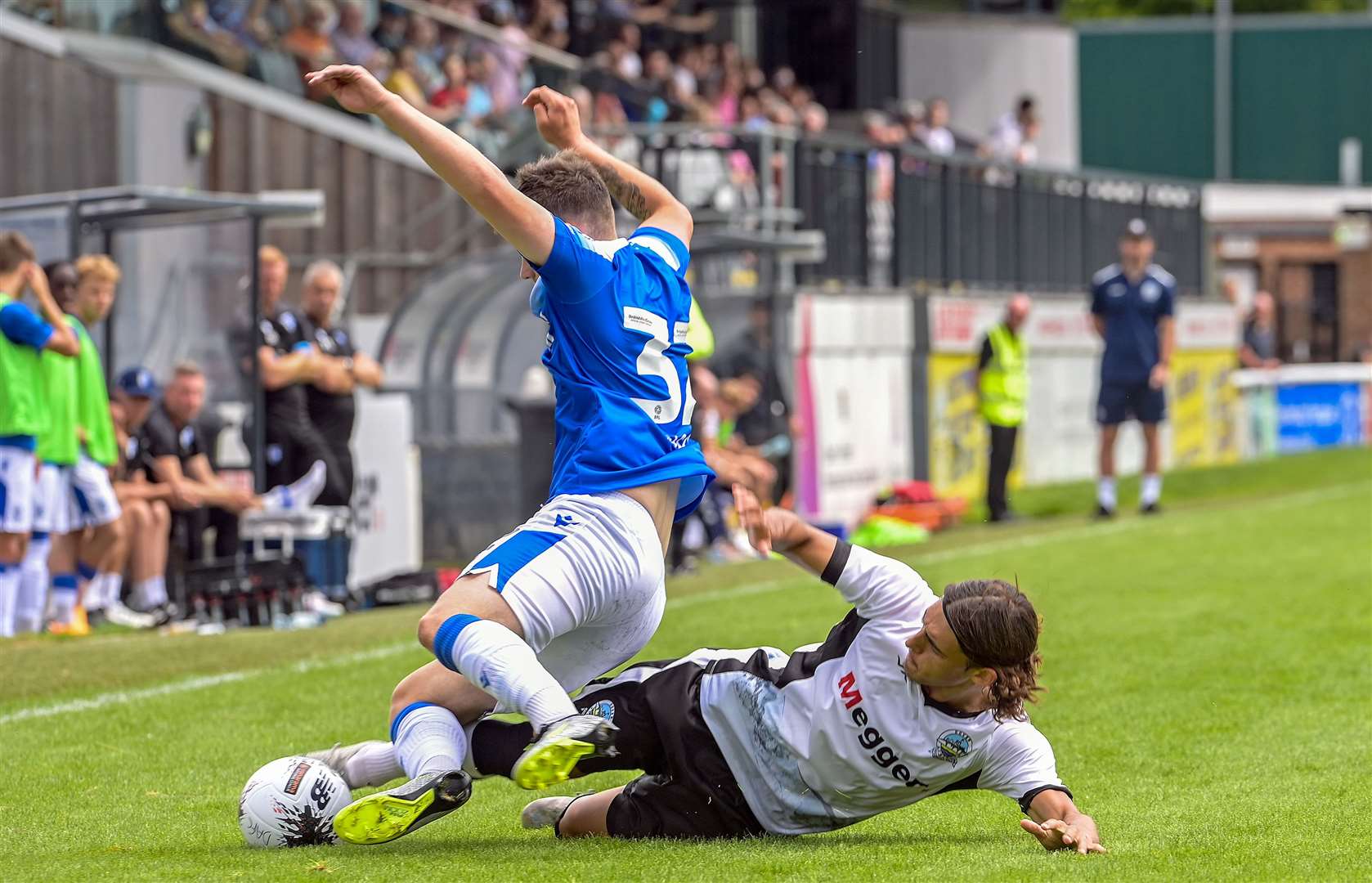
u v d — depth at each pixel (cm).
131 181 4347
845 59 7462
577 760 1101
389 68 4712
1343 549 3625
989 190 5378
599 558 1187
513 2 5622
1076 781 1568
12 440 2598
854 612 1223
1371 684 2094
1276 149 10350
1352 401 7419
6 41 4116
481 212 1180
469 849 1260
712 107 5875
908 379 4944
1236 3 13725
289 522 3069
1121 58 10450
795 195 4506
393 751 1298
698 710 1253
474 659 1141
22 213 3141
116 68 4338
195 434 3044
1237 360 6825
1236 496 5250
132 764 1680
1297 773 1595
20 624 2703
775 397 4150
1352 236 9381
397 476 3638
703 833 1276
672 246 1299
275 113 4678
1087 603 2856
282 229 4716
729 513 3866
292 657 2436
